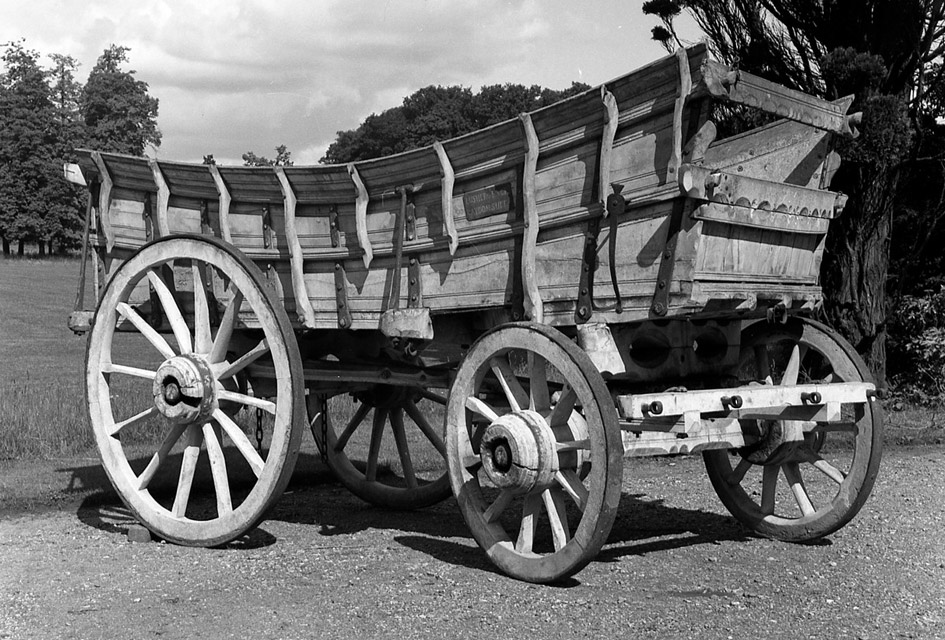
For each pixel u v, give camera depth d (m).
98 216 6.83
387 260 5.96
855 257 12.84
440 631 4.17
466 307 5.57
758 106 4.84
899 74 12.55
